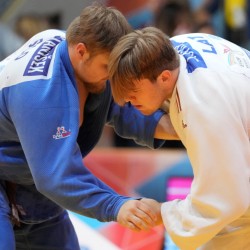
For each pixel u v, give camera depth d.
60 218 7.99
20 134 6.65
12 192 7.44
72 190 6.44
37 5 17.75
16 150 7.15
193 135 6.05
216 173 5.98
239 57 6.39
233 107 6.00
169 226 6.41
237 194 5.97
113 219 6.52
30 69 6.77
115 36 6.55
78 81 6.98
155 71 6.10
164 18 15.27
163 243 10.32
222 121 5.95
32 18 16.58
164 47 6.11
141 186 12.18
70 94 6.68
